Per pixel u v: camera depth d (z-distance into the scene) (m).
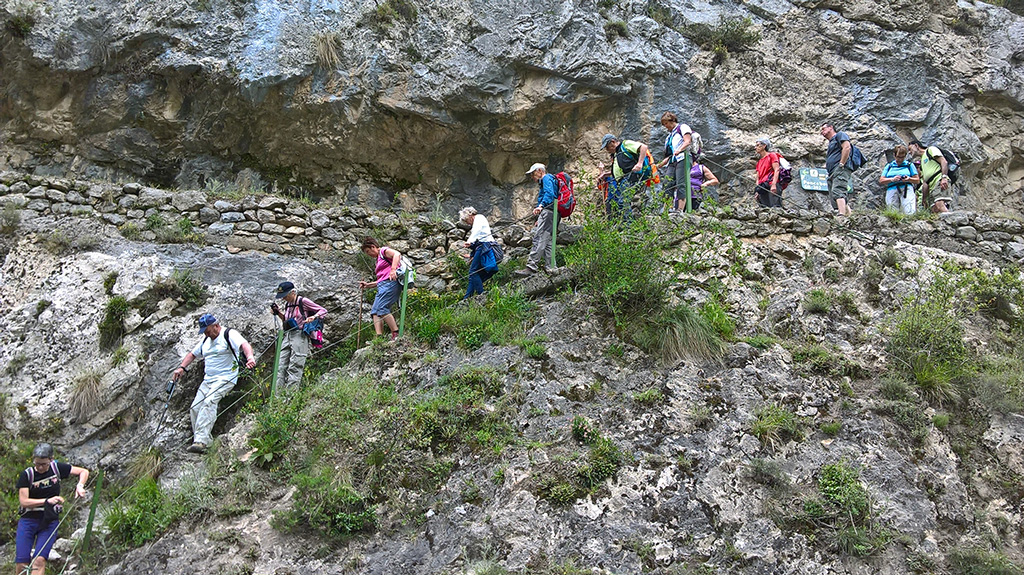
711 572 5.99
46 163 11.77
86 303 8.63
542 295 8.88
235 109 11.61
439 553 6.23
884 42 14.16
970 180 14.11
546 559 6.05
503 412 7.22
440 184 12.78
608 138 10.21
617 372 7.54
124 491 7.45
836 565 6.13
